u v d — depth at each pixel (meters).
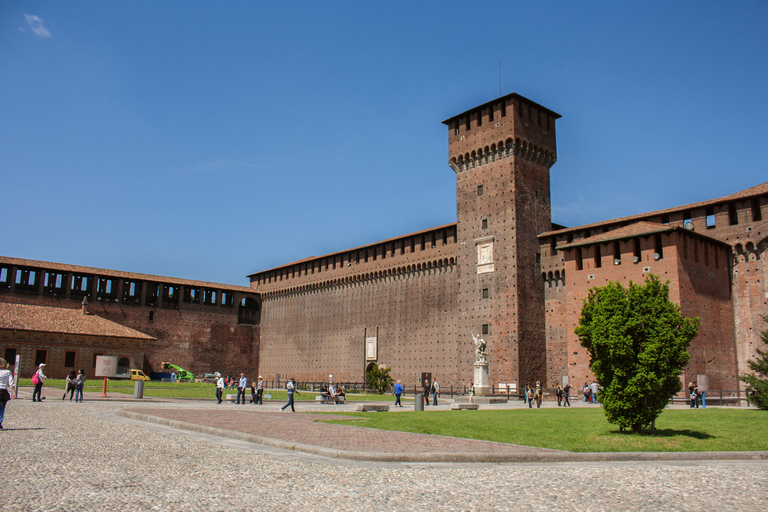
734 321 52.72
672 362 22.31
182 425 23.00
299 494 11.00
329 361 83.50
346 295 82.88
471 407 40.81
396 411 36.75
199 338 93.25
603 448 18.17
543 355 61.31
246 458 15.24
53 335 74.25
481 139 66.31
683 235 49.28
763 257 51.28
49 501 9.73
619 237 51.47
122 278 87.62
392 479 12.73
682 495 11.67
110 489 10.86
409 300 73.06
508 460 16.03
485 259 63.97
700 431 23.39
